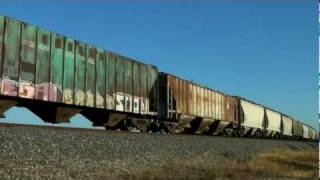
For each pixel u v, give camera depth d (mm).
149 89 30484
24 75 20234
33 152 14977
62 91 22422
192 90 36125
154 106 30938
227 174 19953
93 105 24594
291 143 48969
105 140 18938
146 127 30547
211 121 40156
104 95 25547
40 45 21266
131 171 17125
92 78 24672
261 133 54594
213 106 40438
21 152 14586
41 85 21141
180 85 33875
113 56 26562
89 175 15188
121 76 27234
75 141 17328
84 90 23969
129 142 20203
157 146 21719
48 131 17062
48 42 21750
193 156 23094
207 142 27703
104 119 26766
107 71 25938
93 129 20688
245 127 48562
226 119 43562
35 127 17359
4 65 19219
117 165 17203
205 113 38438
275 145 40844
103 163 16797
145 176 16547
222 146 28625
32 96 20594
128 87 27891
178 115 33281
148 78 30391
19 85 19922
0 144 14422
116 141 19484
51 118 23078
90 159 16594
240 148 30891
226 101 44094
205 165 21891
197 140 27000
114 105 26328
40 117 22953
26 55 20422
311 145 54438
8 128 15828
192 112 35719
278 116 61406
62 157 15648
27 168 13766
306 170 24766
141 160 18953
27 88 20344
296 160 30031
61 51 22531
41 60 21266
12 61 19641
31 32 20781
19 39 20094
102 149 18000
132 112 28125
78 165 15594
